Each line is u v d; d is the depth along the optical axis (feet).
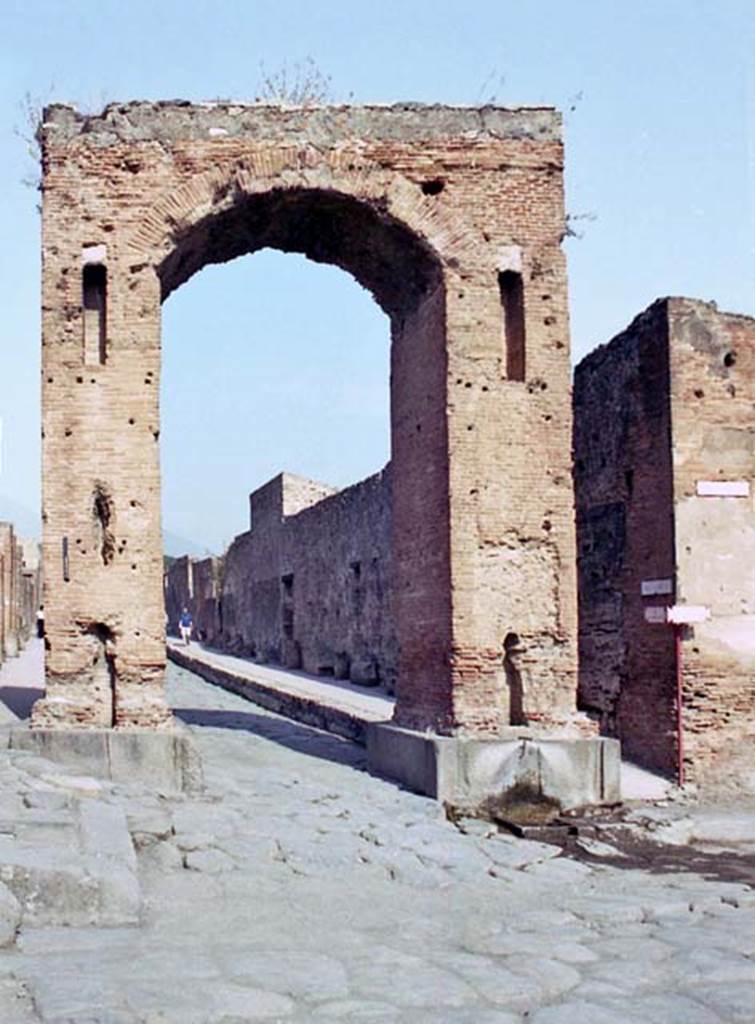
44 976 26.81
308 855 41.16
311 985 27.27
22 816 38.88
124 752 50.80
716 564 60.80
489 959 30.32
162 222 54.85
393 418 63.31
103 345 54.80
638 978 28.84
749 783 59.67
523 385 56.08
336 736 75.10
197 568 251.39
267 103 56.29
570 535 55.72
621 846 49.21
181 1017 24.64
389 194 56.08
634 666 64.23
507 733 53.93
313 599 135.03
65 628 52.95
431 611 56.90
